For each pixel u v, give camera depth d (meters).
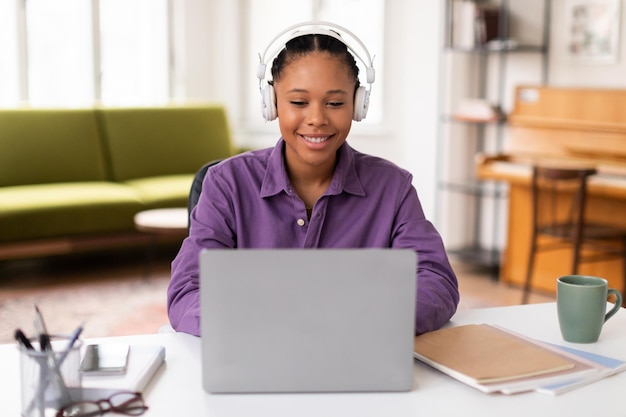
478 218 5.29
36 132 5.23
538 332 1.56
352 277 1.22
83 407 1.17
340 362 1.24
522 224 4.61
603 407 1.21
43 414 1.16
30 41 5.59
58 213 4.67
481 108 4.83
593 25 4.52
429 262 1.64
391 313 1.23
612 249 3.98
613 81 4.46
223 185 1.66
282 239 1.65
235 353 1.24
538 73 4.81
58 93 5.76
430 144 5.36
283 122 1.52
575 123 4.39
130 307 4.07
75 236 4.75
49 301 4.16
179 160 5.74
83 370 1.28
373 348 1.24
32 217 4.59
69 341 1.20
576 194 4.26
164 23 6.16
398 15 5.59
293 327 1.23
